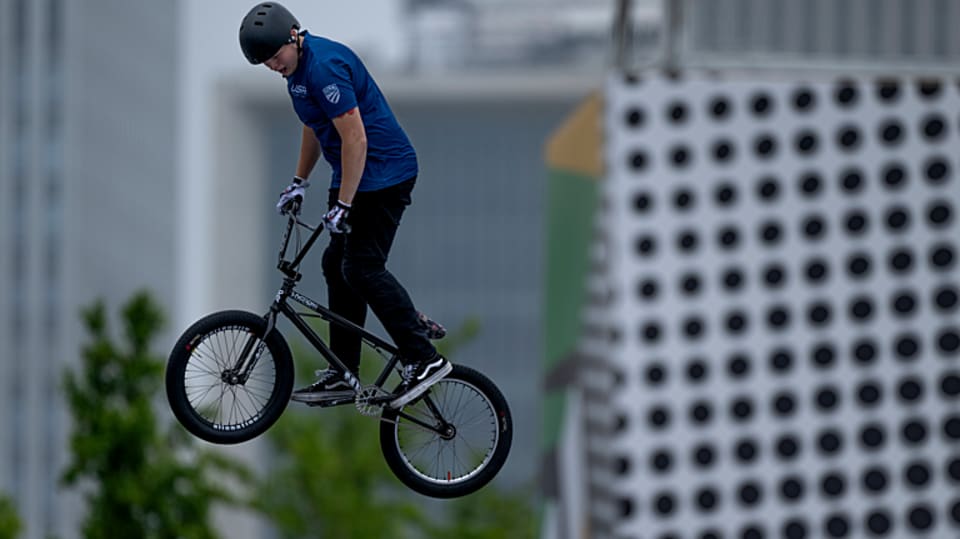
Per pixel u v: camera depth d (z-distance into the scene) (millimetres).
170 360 29266
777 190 62594
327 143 29047
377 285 29203
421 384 29750
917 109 62062
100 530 71000
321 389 30062
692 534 62094
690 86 62969
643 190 62969
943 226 61938
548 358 71875
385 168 28969
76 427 72125
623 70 65500
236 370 29719
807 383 62219
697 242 62844
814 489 62000
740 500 62219
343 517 105188
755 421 62375
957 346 61844
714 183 62750
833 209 62375
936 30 74688
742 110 62844
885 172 62094
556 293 71562
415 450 30766
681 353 62625
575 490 68188
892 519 61781
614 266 62812
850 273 62219
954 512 61688
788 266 62438
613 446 62531
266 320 29750
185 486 73125
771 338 62375
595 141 67375
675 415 62531
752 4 78750
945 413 61719
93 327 74000
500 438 30625
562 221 71125
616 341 62750
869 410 62000
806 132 62469
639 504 62250
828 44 76812
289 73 28406
